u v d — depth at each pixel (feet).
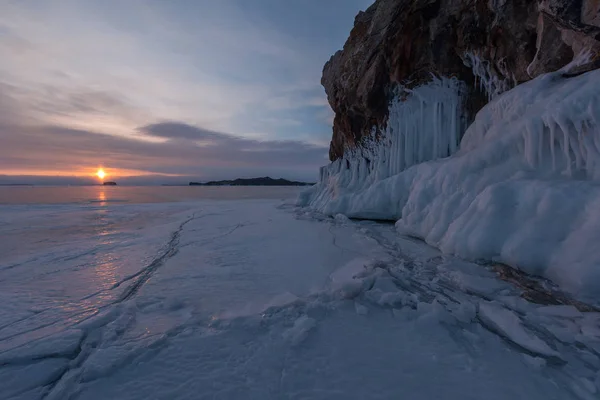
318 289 11.06
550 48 17.21
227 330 8.05
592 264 9.27
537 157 14.49
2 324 8.77
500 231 12.98
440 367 6.56
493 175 16.06
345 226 25.36
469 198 16.28
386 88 30.96
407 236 19.99
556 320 8.30
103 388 6.06
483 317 8.70
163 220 33.58
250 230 24.81
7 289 11.69
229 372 6.45
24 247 19.49
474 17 22.30
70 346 7.46
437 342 7.49
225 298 10.44
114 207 50.83
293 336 7.66
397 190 25.58
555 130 13.61
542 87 16.12
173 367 6.63
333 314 8.96
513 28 19.77
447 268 12.69
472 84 25.52
